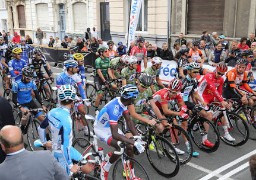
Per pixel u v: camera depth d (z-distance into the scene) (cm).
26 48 974
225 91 573
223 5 1144
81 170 317
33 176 204
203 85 505
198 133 561
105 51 706
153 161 450
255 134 559
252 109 559
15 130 210
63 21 2081
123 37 1544
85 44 1348
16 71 711
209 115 497
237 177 419
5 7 2639
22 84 521
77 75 573
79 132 570
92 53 1213
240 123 542
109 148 521
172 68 861
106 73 723
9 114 355
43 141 345
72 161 308
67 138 307
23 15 2466
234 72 553
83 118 533
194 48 825
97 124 385
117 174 399
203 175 428
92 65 1224
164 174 428
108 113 364
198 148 513
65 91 317
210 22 1199
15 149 207
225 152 501
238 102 562
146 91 453
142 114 462
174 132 479
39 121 515
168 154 427
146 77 447
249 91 574
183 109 466
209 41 951
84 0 1827
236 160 471
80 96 591
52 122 312
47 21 2206
